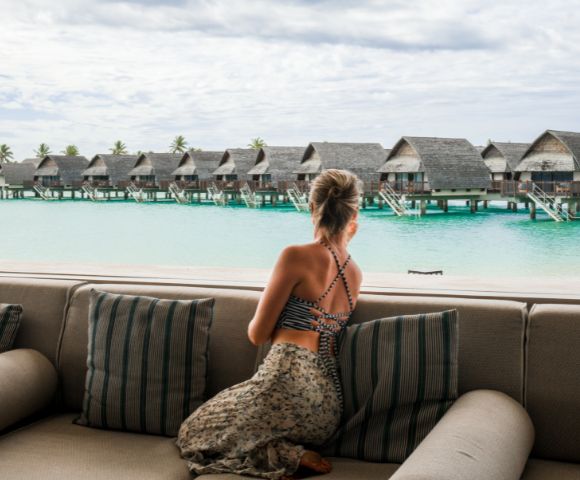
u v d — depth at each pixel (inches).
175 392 91.4
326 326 80.0
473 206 1464.1
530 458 80.7
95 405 93.6
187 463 80.8
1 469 78.3
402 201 1417.3
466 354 84.0
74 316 105.1
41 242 941.8
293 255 78.9
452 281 111.5
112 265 143.0
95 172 1866.4
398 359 80.7
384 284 108.5
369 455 79.8
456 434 64.9
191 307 94.0
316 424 77.8
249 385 79.7
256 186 1487.5
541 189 1141.1
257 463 76.9
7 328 103.7
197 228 1075.9
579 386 79.0
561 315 82.8
